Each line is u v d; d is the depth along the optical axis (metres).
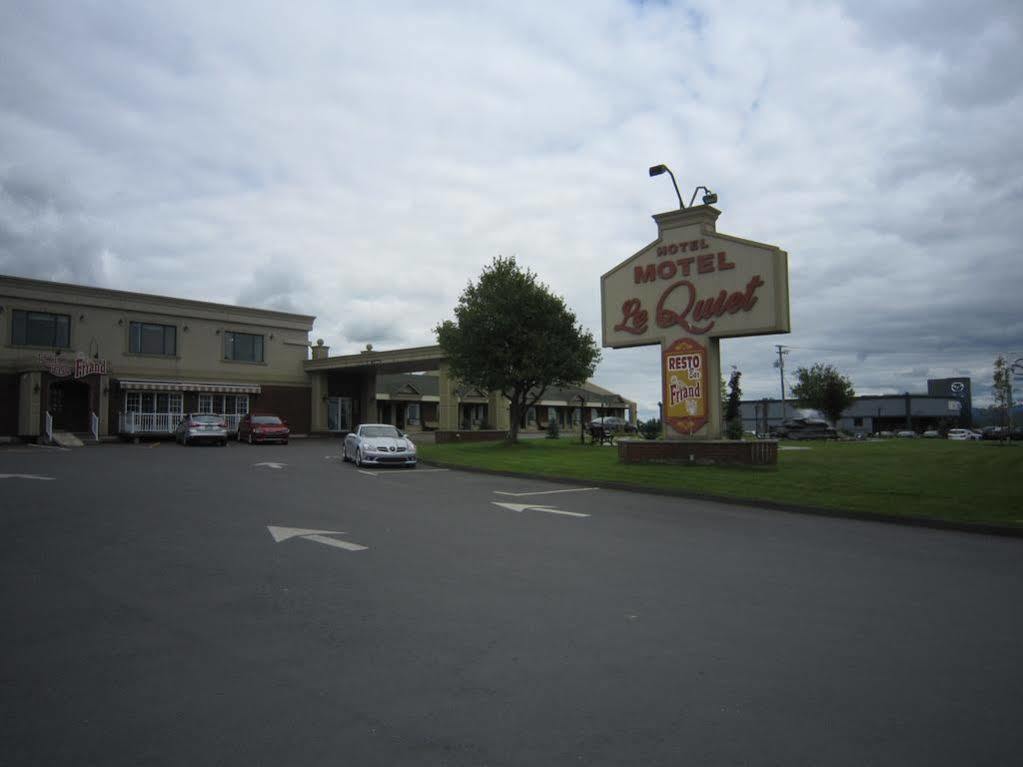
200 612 5.96
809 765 3.49
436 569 7.62
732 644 5.29
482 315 25.95
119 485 14.52
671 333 19.77
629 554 8.61
